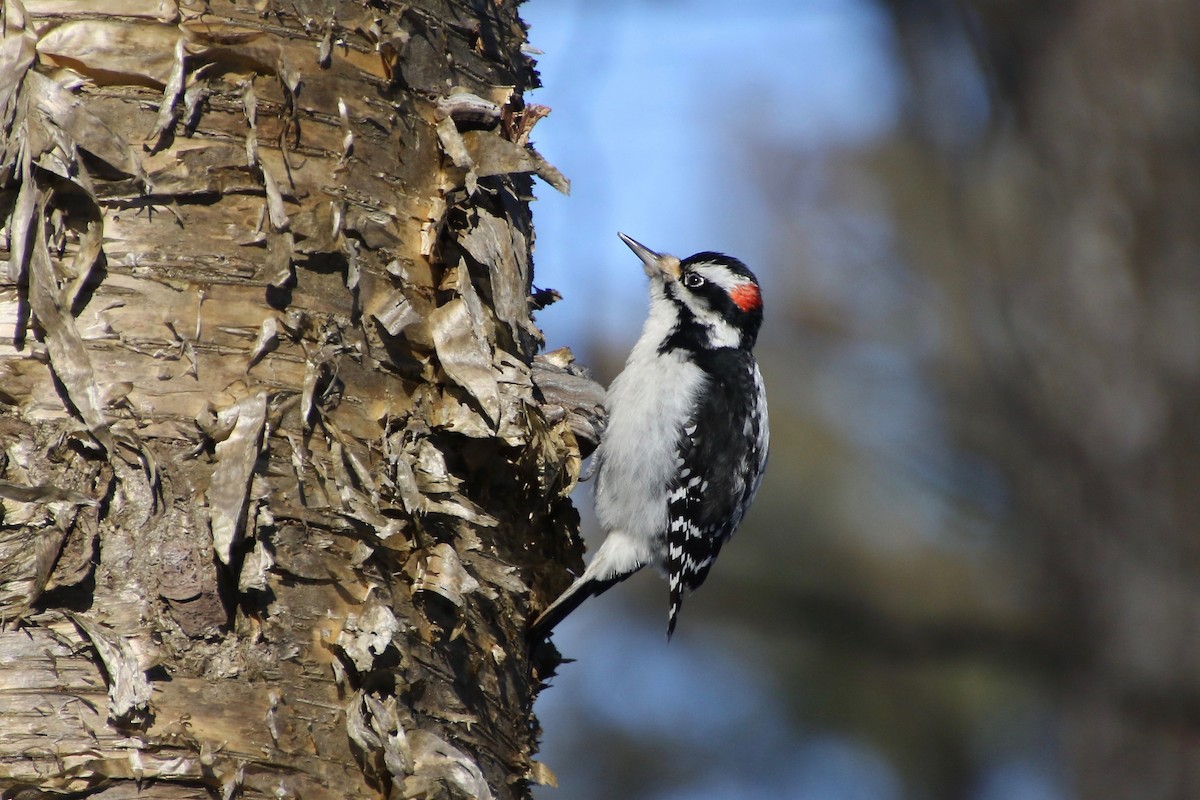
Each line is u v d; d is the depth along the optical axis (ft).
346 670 22.50
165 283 22.63
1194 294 56.70
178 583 21.59
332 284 23.89
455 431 25.23
